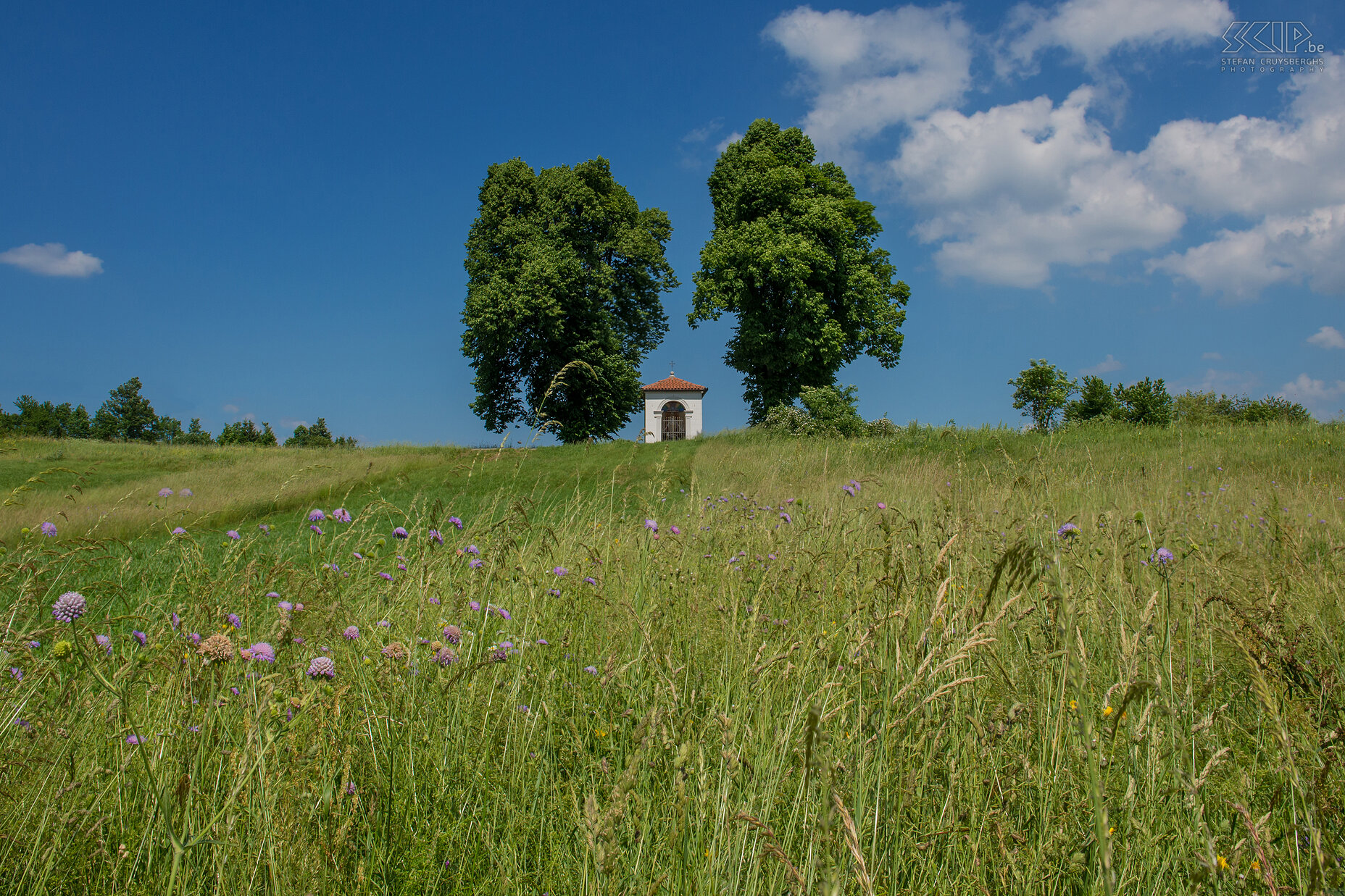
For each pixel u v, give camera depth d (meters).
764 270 31.95
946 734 2.23
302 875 1.61
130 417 69.38
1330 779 2.08
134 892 1.72
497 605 3.23
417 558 3.39
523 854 1.99
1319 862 1.52
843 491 5.57
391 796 2.00
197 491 13.23
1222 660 2.96
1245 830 1.99
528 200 34.28
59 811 1.87
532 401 34.41
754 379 35.53
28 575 2.76
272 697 1.99
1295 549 4.50
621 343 36.81
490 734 2.42
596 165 36.94
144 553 5.87
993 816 1.99
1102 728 2.29
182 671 1.84
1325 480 11.45
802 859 1.80
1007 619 2.50
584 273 33.56
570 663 3.02
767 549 4.22
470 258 34.78
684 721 2.41
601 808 1.93
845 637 2.67
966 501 4.72
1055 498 6.22
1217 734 2.37
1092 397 28.34
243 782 1.69
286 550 5.19
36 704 2.11
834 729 2.22
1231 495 8.15
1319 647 2.93
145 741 1.91
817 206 32.19
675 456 20.81
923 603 2.36
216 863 1.66
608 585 3.84
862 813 1.84
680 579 3.79
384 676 2.34
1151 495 7.66
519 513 3.53
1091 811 1.94
